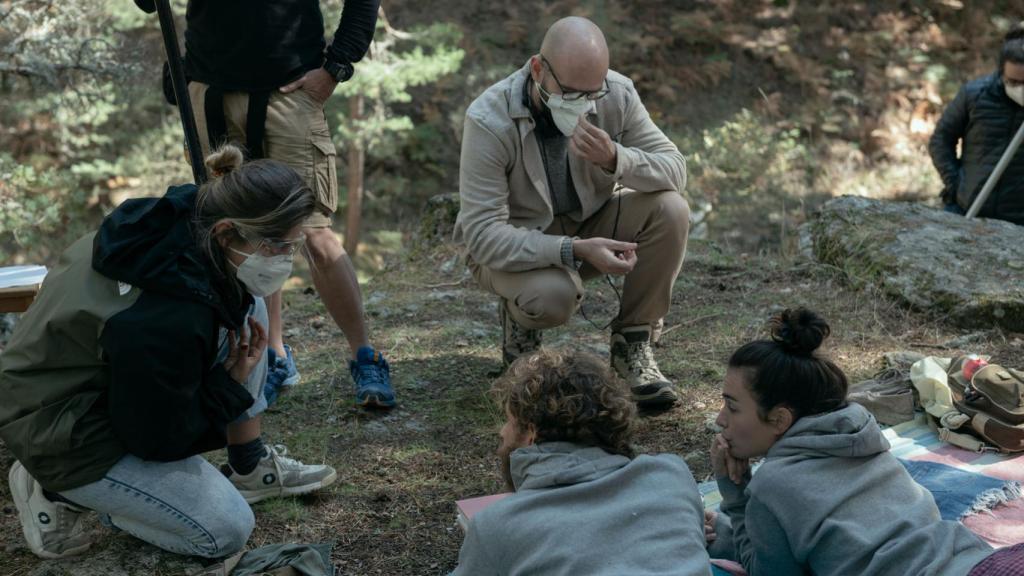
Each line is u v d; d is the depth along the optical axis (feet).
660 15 46.93
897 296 15.83
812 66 44.91
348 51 12.01
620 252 11.59
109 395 8.18
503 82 11.73
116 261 8.01
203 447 8.61
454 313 16.75
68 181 36.99
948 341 14.64
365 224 41.11
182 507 8.52
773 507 7.55
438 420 12.35
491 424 12.21
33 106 36.78
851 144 42.24
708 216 37.42
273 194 7.86
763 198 38.58
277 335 13.02
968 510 9.68
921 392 11.66
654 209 11.75
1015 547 7.06
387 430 12.08
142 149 39.50
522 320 11.98
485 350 14.83
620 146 11.39
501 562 6.82
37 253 36.29
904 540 7.13
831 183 40.09
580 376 7.33
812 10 47.16
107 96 26.32
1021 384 10.90
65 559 9.02
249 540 9.65
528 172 11.64
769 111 43.52
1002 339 14.67
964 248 16.67
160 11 10.25
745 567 8.15
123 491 8.40
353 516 10.14
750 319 15.65
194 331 7.95
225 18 11.62
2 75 25.17
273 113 11.82
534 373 7.41
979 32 47.26
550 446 7.22
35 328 8.16
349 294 12.30
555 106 11.10
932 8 48.14
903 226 17.53
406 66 34.86
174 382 8.00
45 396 8.18
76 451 8.27
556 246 11.28
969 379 11.40
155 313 7.93
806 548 7.42
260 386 9.77
